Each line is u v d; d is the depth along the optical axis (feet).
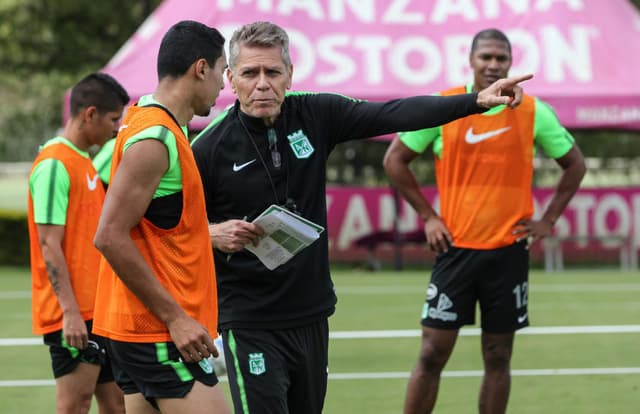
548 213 54.08
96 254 46.01
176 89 34.27
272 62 38.47
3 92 264.52
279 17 148.66
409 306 113.91
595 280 139.85
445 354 53.57
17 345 90.33
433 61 148.56
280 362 39.22
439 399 66.80
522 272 52.85
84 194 45.70
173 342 33.73
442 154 53.31
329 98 40.45
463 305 52.95
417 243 157.28
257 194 39.37
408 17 151.53
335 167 197.16
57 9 208.33
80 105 46.29
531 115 52.95
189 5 147.02
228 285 39.68
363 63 147.84
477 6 152.35
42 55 215.72
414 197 53.72
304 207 39.58
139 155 32.48
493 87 37.78
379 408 64.59
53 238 44.34
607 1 151.43
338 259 163.63
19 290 132.16
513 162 52.44
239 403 38.96
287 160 39.50
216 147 39.60
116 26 215.92
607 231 159.12
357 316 106.22
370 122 39.58
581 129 143.54
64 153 45.50
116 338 34.19
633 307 111.65
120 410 48.49
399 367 78.28
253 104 38.58
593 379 73.56
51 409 65.51
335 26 150.30
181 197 33.73
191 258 34.24
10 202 302.25
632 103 140.97
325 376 41.22
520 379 73.67
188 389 33.91
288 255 38.34
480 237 52.24
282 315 39.29
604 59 145.89
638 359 81.25
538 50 146.61
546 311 108.88
